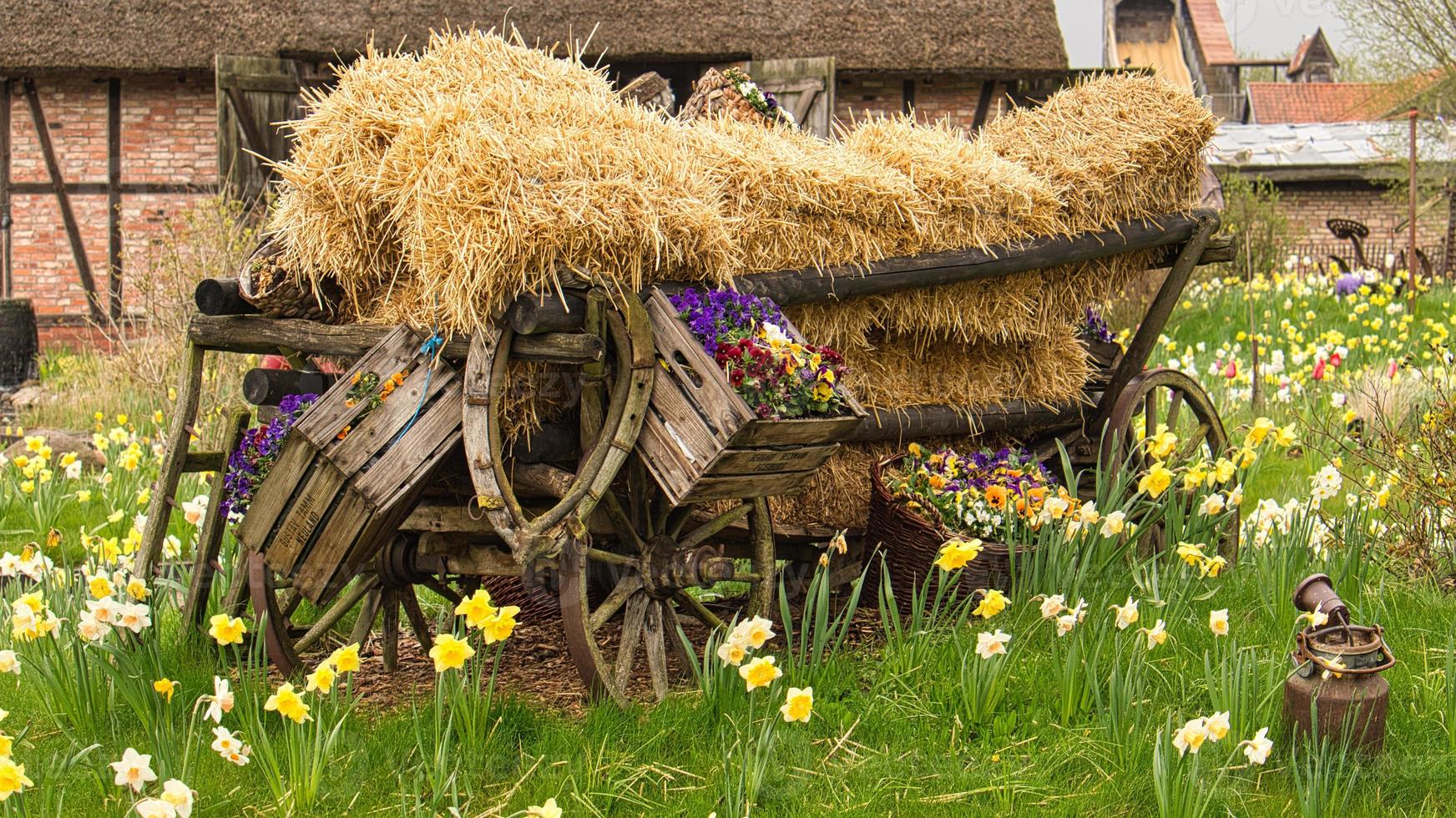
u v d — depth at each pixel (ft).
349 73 14.25
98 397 38.58
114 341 44.60
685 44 56.13
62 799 11.99
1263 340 35.70
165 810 10.50
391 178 13.46
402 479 13.78
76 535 24.39
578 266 13.20
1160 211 20.15
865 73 57.82
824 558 15.14
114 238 58.75
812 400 14.19
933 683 14.46
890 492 17.26
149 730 13.29
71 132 58.54
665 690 14.51
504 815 11.89
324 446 14.03
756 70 54.54
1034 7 59.21
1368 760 12.94
